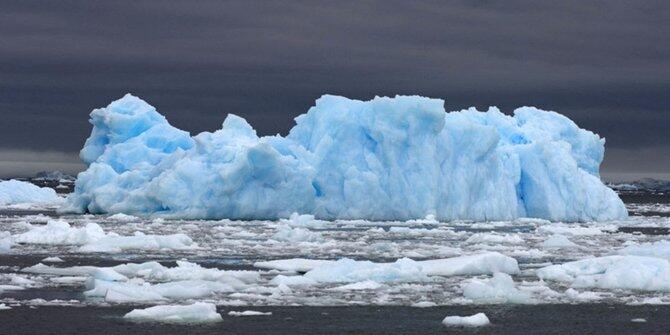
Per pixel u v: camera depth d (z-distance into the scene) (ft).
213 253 140.26
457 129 210.18
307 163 205.77
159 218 197.57
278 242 155.33
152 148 222.69
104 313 92.32
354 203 201.26
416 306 98.12
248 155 194.08
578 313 95.45
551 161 216.74
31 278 112.47
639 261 116.06
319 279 112.47
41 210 247.29
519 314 94.89
